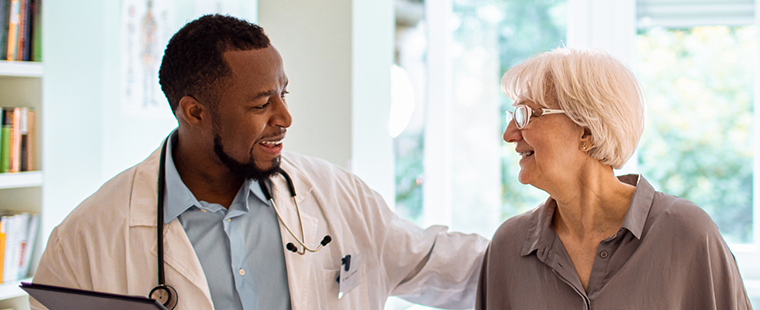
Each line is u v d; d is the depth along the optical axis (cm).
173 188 114
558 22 343
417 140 342
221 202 120
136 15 229
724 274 105
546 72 111
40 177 203
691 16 294
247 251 118
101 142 218
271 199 123
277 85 112
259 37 112
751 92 290
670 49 298
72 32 209
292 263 118
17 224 200
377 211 141
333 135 253
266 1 262
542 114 109
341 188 138
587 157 110
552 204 119
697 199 300
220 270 114
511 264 122
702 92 296
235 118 109
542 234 117
